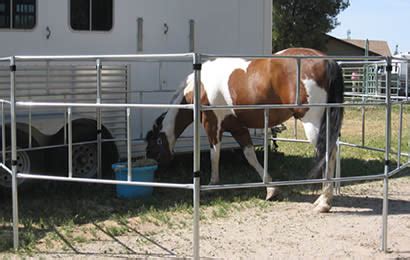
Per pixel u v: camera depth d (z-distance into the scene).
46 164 6.39
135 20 6.96
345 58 4.38
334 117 5.41
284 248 4.67
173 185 3.94
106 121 6.81
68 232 5.09
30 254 4.50
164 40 7.18
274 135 8.74
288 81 5.58
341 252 4.57
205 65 6.43
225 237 4.98
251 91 5.90
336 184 6.63
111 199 6.34
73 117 6.33
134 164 6.36
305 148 10.03
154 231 5.16
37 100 6.29
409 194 6.70
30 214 5.70
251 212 5.85
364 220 5.52
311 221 5.50
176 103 6.67
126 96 6.94
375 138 11.80
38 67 6.29
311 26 36.28
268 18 7.92
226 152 8.47
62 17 6.51
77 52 6.62
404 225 5.34
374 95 6.41
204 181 7.24
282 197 6.36
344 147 9.88
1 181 6.09
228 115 6.41
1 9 6.18
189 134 7.41
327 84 5.46
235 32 7.64
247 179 7.35
